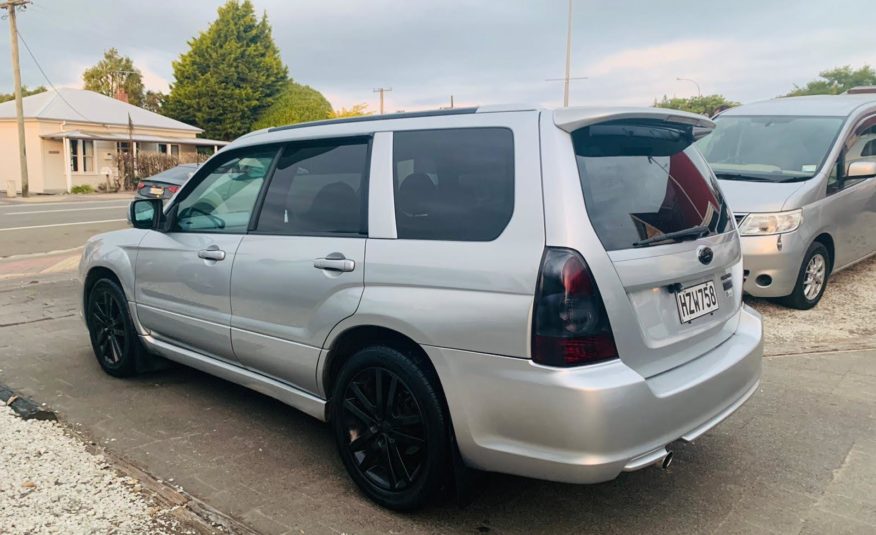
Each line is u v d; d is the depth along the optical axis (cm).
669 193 306
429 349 279
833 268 692
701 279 310
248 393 461
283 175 371
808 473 343
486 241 272
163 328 438
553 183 262
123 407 430
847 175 682
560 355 249
